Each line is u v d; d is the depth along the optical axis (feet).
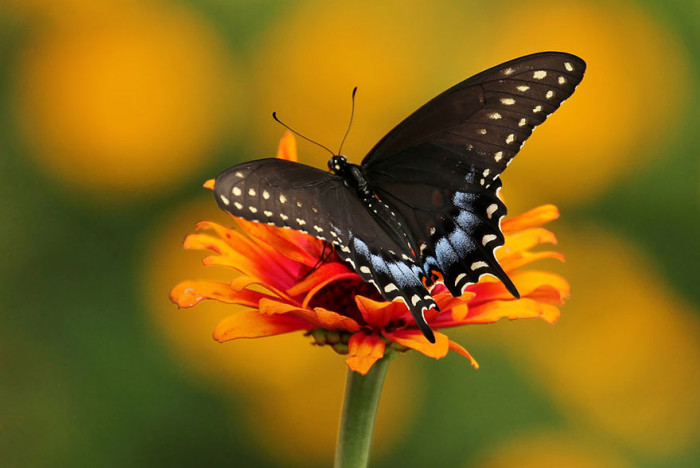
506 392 3.28
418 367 3.29
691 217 3.36
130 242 3.33
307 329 2.71
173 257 3.31
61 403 3.26
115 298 3.31
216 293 2.72
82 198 3.34
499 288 2.76
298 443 3.29
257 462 3.29
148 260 3.32
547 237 2.80
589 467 3.26
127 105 3.35
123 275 3.32
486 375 3.29
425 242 2.73
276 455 3.29
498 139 2.73
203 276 3.30
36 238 3.32
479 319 2.71
